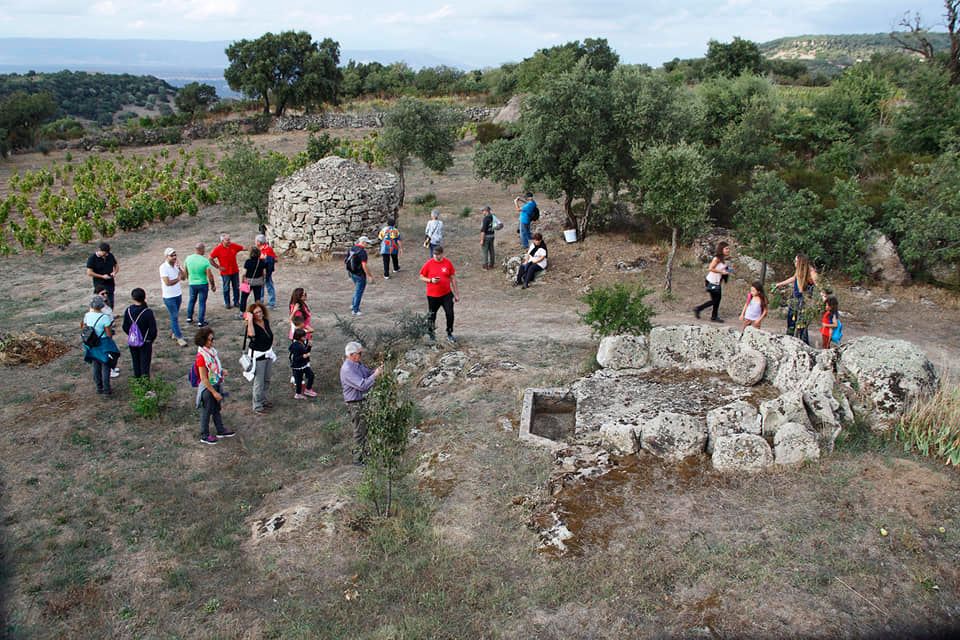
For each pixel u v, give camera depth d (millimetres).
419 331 12086
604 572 5742
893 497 6383
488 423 8906
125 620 5734
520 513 6789
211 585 6199
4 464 8414
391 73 64188
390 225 16891
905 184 16109
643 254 17078
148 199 24500
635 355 9867
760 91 27188
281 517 7164
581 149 17188
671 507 6566
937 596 5180
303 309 10672
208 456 8891
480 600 5582
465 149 38094
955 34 33156
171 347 12516
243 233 21844
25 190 27516
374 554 6445
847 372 8242
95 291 13117
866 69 32500
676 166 14305
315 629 5453
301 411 10258
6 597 6035
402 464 8141
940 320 13438
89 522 7281
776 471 7004
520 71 49438
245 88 46156
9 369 11375
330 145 32812
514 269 16641
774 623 4996
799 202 15109
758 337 9320
